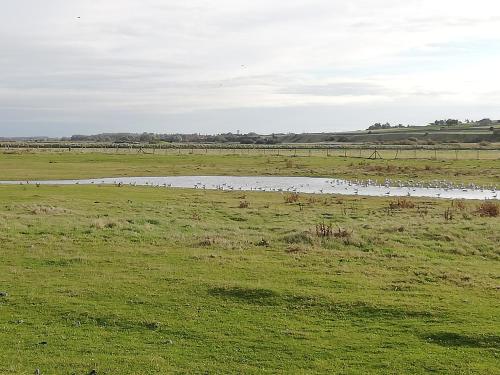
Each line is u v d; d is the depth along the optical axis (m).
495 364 14.66
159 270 24.02
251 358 15.27
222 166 103.06
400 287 21.59
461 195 62.91
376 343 16.25
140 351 15.73
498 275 23.48
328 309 19.19
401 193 65.00
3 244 28.81
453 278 22.95
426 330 17.09
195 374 14.24
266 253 27.58
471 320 17.78
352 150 157.25
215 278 22.77
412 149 152.75
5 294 20.56
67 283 22.11
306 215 43.12
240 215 42.62
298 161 111.50
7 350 15.62
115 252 27.55
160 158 120.12
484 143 182.88
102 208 45.00
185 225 36.44
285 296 20.41
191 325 17.77
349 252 27.77
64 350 15.73
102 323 18.02
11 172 85.56
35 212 40.69
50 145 188.88
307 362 14.95
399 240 30.50
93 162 108.56
